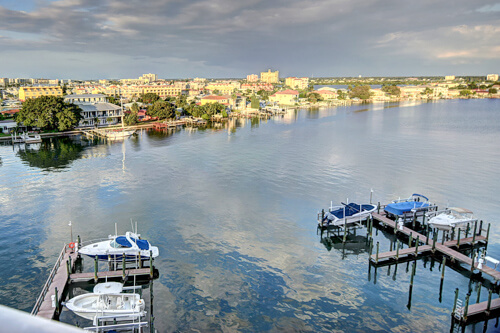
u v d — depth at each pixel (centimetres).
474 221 5016
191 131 14562
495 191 6662
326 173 7931
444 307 3484
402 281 3912
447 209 5306
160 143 11762
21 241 4678
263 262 4231
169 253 4400
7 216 5497
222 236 4862
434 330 3173
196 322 3234
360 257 4422
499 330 3166
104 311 3134
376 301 3566
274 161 9100
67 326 241
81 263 4175
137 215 5562
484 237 4694
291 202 6144
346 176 7688
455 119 18275
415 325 3234
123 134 12756
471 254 4453
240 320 3269
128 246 4122
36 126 13138
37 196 6412
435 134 13400
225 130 14850
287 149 10662
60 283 3603
